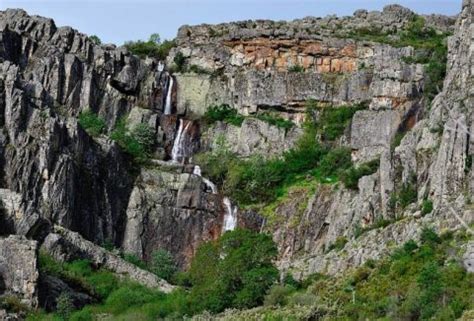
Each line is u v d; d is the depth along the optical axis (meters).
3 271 95.75
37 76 128.62
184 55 146.62
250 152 135.50
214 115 140.25
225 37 145.88
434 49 134.12
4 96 113.69
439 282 85.56
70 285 100.50
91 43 136.50
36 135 113.62
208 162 134.75
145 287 105.69
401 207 109.25
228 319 91.06
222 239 105.00
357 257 102.00
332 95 137.50
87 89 132.12
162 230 123.81
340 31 145.00
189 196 126.12
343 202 118.12
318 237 120.31
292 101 138.25
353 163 127.44
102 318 94.44
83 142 119.50
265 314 90.38
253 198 129.12
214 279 99.62
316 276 102.12
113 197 122.38
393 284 89.94
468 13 115.56
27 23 132.62
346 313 87.94
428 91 127.56
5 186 110.00
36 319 92.25
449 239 94.44
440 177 103.75
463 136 103.31
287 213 125.19
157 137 135.88
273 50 143.25
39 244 104.00
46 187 112.06
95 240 118.38
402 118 128.75
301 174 130.50
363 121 129.50
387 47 135.25
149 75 141.00
